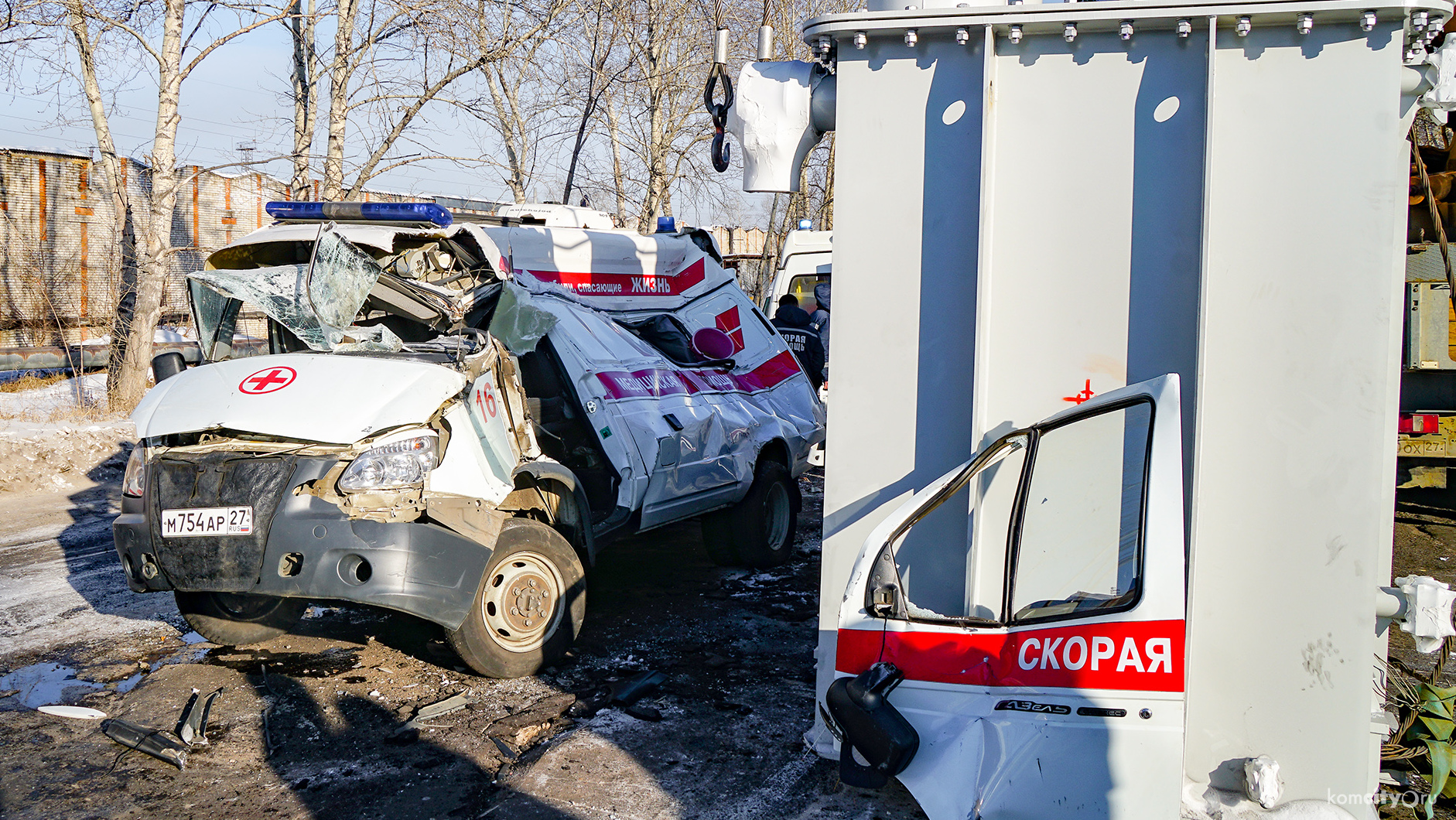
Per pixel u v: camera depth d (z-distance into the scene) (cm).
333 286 507
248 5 1282
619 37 1639
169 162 1252
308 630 578
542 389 616
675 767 404
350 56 1343
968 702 302
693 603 645
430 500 453
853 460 381
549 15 1419
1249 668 338
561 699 475
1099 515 308
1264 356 335
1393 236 325
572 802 374
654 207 1731
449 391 479
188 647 543
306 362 496
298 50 1405
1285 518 334
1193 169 341
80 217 1628
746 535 711
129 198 1488
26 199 1570
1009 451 344
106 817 362
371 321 595
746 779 395
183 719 432
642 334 751
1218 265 338
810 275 1448
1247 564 337
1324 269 329
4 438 1008
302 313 501
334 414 454
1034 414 359
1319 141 329
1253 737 337
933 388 371
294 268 517
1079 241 353
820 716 387
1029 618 304
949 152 365
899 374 374
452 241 630
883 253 374
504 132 1719
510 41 1411
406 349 526
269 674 504
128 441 1109
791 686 497
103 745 420
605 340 653
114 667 512
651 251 842
